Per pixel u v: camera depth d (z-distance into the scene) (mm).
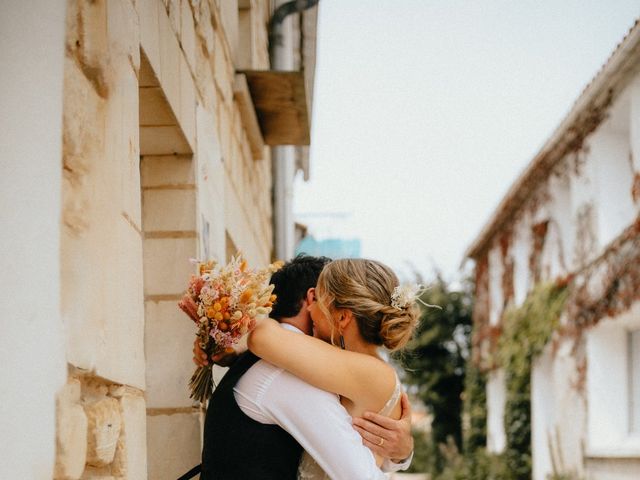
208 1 3689
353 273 2328
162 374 2980
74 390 1478
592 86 9000
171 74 2715
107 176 1721
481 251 16562
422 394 20266
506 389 13094
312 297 2461
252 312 2178
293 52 9203
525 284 13484
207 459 2238
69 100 1497
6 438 1373
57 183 1428
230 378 2297
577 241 10445
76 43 1563
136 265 1961
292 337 2221
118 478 1735
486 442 16016
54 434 1361
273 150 8477
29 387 1375
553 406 12383
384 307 2271
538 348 11781
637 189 8609
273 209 8523
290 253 8836
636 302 8750
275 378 2199
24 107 1451
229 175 4375
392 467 2352
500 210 13562
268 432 2178
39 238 1413
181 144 3041
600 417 9898
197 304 2254
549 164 11258
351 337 2346
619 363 9938
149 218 3082
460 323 20422
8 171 1431
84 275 1523
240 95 4648
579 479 10359
